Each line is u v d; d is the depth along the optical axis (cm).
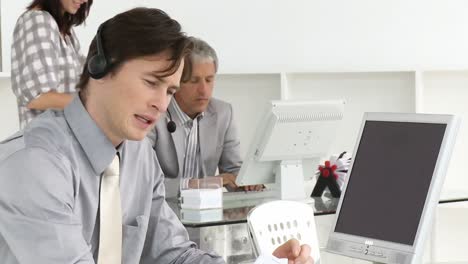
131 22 186
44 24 367
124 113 189
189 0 524
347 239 245
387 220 238
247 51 532
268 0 532
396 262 231
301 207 272
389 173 242
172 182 382
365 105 533
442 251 534
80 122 199
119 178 214
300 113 360
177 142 402
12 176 186
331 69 532
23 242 185
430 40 534
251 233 256
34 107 365
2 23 474
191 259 228
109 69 188
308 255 219
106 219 206
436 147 233
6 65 476
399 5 532
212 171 418
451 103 539
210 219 318
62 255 185
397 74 526
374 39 534
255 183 374
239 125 534
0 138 488
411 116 243
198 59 395
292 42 534
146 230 219
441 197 347
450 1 532
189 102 401
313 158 381
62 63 375
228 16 530
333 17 534
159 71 185
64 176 192
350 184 251
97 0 504
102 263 205
